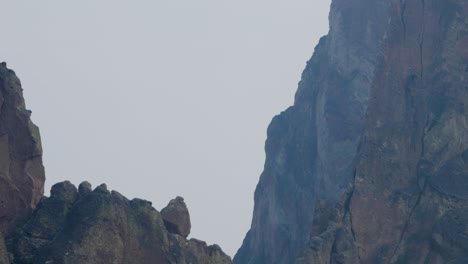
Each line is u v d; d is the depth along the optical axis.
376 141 144.00
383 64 149.62
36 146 106.50
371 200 139.12
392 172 141.75
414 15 152.12
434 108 146.12
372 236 136.62
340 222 136.38
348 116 175.00
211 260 109.81
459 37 150.62
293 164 177.50
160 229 104.56
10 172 104.44
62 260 97.81
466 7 152.50
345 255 131.88
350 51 180.62
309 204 171.62
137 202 105.06
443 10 152.38
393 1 153.38
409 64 150.00
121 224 102.00
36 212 102.31
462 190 137.88
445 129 143.62
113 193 103.44
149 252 103.00
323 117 175.12
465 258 130.62
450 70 148.88
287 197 174.12
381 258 135.62
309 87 185.88
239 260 179.12
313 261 128.88
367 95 176.25
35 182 106.06
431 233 135.12
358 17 183.12
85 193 104.75
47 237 100.50
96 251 99.56
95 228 100.25
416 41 151.00
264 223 176.25
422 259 134.00
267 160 184.75
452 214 135.12
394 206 138.62
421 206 138.00
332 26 186.00
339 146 172.00
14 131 105.69
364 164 141.88
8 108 106.00
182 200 111.75
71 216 101.38
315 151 177.12
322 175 171.62
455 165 140.75
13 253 98.38
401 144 144.00
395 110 146.75
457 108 145.25
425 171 140.88
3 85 106.44
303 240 168.62
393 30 151.62
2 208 101.81
